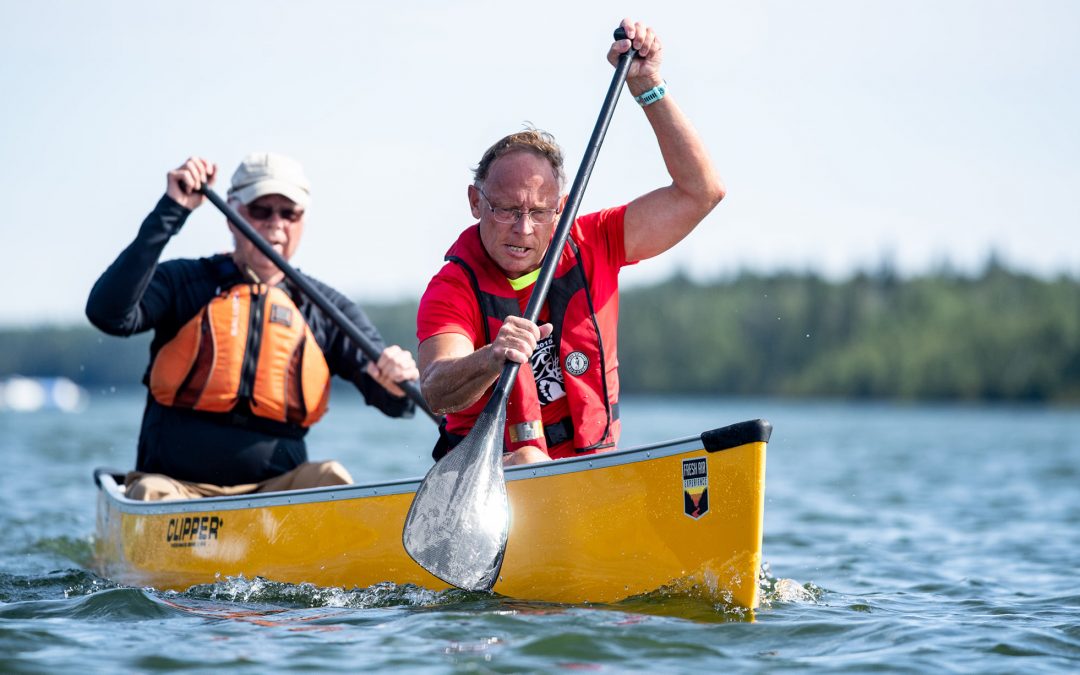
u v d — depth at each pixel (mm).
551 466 9180
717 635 8016
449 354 9180
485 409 9086
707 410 120312
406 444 40094
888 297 199000
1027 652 7980
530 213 9273
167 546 11281
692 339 190875
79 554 14453
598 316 9797
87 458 32156
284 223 13008
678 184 9852
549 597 9148
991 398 165375
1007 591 11406
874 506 21359
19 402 123812
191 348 12164
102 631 8281
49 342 136625
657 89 9906
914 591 11430
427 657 7391
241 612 9148
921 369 169875
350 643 7816
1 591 10828
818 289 196625
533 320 9062
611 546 8930
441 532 8945
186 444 12188
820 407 146500
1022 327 169250
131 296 11523
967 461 35625
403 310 156625
